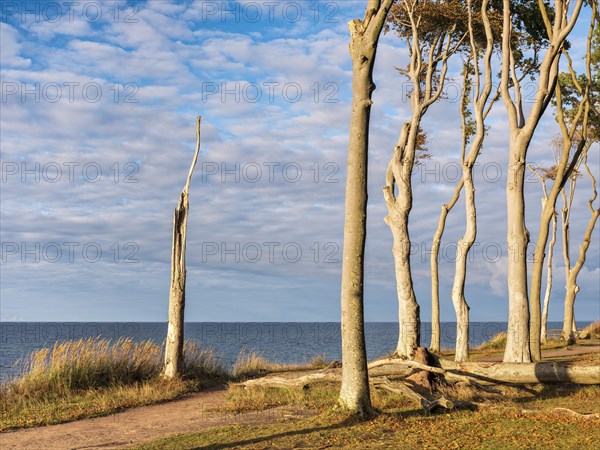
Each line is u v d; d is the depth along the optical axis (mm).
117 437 12328
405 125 24156
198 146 21000
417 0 26156
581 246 38844
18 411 15461
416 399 14141
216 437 11539
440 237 31484
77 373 18641
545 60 19844
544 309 41281
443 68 26594
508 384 16938
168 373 20266
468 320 25891
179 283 20656
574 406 13836
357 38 12852
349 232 12766
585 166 38156
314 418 12680
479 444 10250
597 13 26672
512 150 20250
